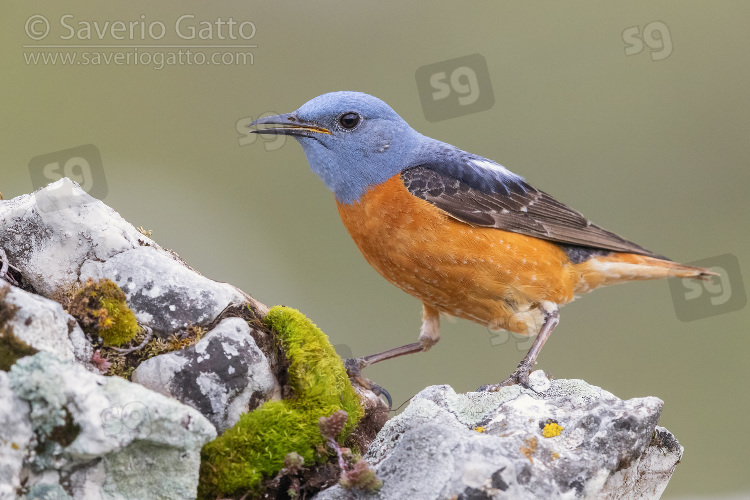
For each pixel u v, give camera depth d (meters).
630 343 14.16
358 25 14.63
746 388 13.61
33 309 4.59
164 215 13.18
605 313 14.34
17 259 5.63
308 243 13.84
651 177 15.18
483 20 15.02
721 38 15.65
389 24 14.80
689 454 13.13
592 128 14.87
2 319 4.49
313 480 5.41
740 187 14.62
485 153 14.54
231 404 5.36
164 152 13.42
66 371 4.48
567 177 14.73
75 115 13.20
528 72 15.40
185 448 4.71
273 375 5.68
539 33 15.66
